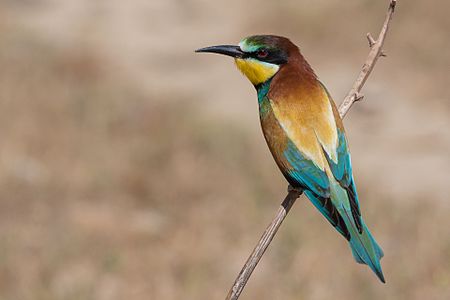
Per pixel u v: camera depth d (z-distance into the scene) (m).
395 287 13.37
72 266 14.51
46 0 27.66
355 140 19.62
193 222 15.57
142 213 16.23
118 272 14.24
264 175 16.72
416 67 22.19
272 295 13.43
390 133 19.80
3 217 15.91
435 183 17.50
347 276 13.66
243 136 18.48
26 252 14.63
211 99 21.89
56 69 21.95
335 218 7.37
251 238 15.05
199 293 13.58
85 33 24.55
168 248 14.88
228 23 26.02
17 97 19.73
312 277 13.70
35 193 16.47
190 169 16.78
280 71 7.85
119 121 19.23
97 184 16.77
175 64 23.98
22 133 18.23
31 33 24.28
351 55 23.25
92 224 15.62
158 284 13.92
